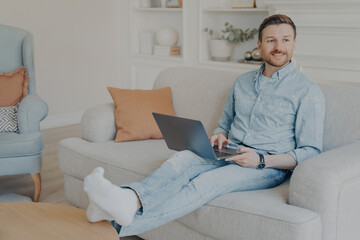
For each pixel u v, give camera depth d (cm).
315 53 338
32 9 433
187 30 435
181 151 192
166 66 464
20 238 143
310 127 188
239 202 166
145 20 500
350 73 326
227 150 197
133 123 253
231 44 414
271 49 195
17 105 289
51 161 352
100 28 491
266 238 155
